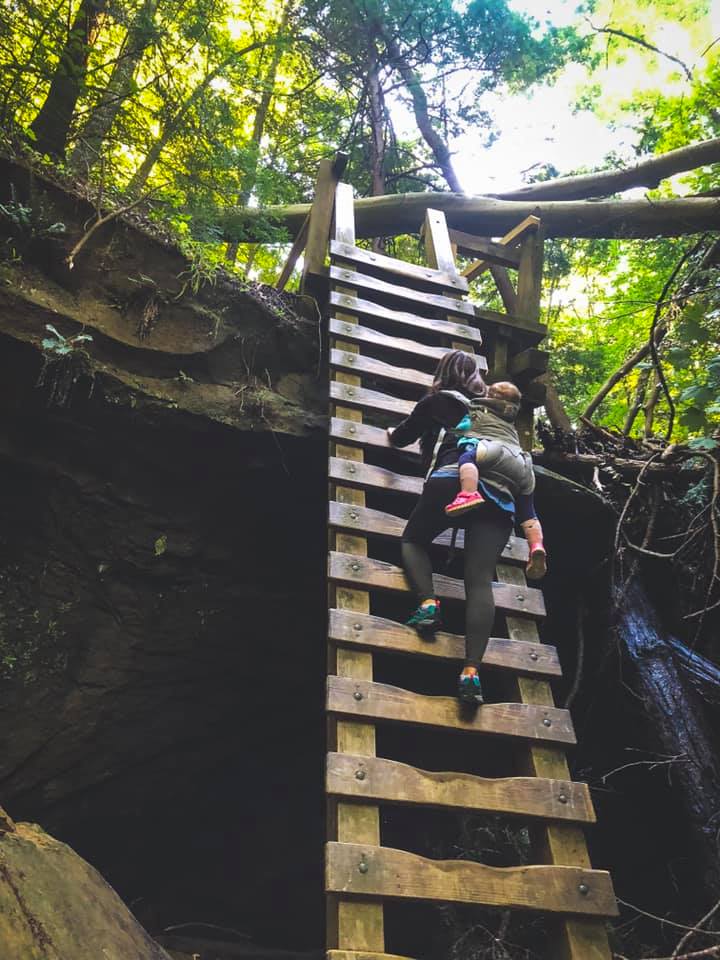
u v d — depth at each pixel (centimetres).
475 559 290
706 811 406
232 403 404
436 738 519
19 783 380
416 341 455
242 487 423
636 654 473
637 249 816
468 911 454
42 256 370
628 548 505
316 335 441
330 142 830
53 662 390
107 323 378
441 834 506
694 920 442
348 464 333
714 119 850
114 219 391
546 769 274
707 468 481
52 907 187
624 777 502
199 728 443
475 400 322
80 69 424
